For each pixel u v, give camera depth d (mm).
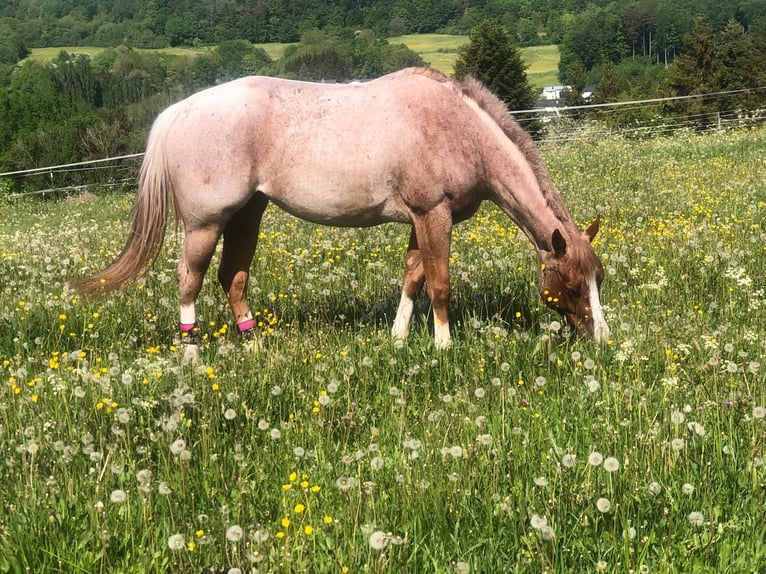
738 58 49469
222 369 5395
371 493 3588
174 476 3932
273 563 3170
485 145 6078
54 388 4773
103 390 4684
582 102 64375
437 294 6117
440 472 3830
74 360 5660
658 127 27859
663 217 10945
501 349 5582
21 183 36312
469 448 3943
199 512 3656
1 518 3500
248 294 7609
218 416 4551
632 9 111750
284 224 11180
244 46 107188
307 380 5211
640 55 111625
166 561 3236
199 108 5980
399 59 98688
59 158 39594
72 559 3279
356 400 4922
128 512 3486
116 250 9977
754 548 3352
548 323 6402
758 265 7797
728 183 13492
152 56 99875
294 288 7672
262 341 5996
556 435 4371
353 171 5926
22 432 4277
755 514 3553
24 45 153375
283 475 4047
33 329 6496
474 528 3484
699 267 7590
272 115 5953
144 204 6211
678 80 50562
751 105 43188
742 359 5355
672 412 4328
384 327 6492
